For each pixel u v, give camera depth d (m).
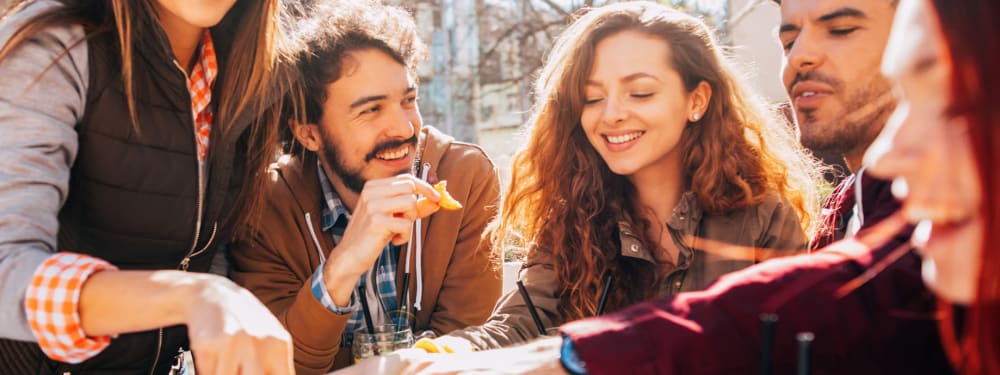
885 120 1.36
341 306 1.77
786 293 0.75
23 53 1.35
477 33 10.61
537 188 1.87
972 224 0.52
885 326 0.72
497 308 1.84
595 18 1.76
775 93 7.94
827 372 0.72
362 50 2.07
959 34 0.48
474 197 2.24
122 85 1.50
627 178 1.82
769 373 0.64
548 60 1.92
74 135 1.42
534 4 10.20
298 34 2.11
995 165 0.47
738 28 7.98
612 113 1.70
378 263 2.17
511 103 10.73
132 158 1.54
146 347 1.68
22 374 1.51
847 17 1.34
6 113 1.31
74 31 1.43
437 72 10.74
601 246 1.80
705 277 1.73
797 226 1.78
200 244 1.77
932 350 0.72
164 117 1.57
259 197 1.90
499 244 2.04
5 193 1.24
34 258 1.14
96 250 1.60
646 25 1.71
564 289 1.81
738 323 0.74
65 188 1.38
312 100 2.10
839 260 0.78
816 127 1.42
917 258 0.75
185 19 1.53
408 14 2.25
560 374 0.78
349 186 2.15
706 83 1.75
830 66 1.37
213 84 1.75
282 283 2.11
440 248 2.19
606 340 0.75
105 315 1.05
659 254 1.79
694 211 1.75
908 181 0.52
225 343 0.89
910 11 0.53
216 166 1.75
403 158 2.14
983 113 0.47
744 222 1.76
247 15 1.71
